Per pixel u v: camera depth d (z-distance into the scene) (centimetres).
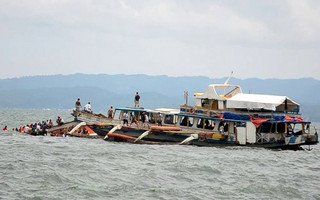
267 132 12756
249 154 11500
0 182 7638
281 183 8462
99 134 14188
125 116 14038
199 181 8294
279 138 12706
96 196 7188
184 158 10375
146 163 9581
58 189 7450
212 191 7700
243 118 12738
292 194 7750
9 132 15325
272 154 11694
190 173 8825
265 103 12588
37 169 8588
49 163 9144
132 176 8369
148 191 7506
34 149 10875
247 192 7756
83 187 7581
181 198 7238
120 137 13288
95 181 7988
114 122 14475
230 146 12738
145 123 13762
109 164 9331
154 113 13938
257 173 9181
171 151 11450
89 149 11138
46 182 7781
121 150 11162
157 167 9181
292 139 12569
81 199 7025
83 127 14500
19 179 7888
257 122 12588
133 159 10006
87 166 9006
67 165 9031
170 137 13075
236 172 9150
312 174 9388
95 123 14462
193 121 13400
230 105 12938
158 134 13112
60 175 8156
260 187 8019
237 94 13300
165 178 8350
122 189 7562
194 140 12850
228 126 12838
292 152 12325
